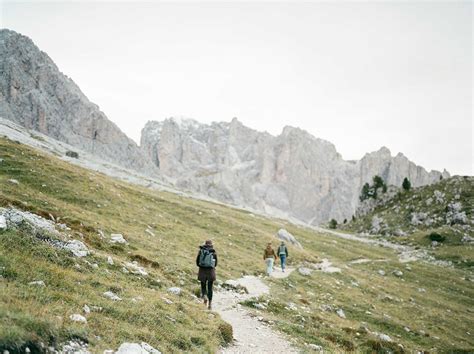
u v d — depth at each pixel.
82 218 30.67
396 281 56.16
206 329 14.40
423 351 26.86
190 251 34.44
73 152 122.00
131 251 26.53
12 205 23.06
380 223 133.25
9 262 12.50
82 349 8.94
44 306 10.16
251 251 45.97
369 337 23.06
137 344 9.92
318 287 37.00
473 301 51.44
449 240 96.19
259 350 14.56
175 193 109.44
